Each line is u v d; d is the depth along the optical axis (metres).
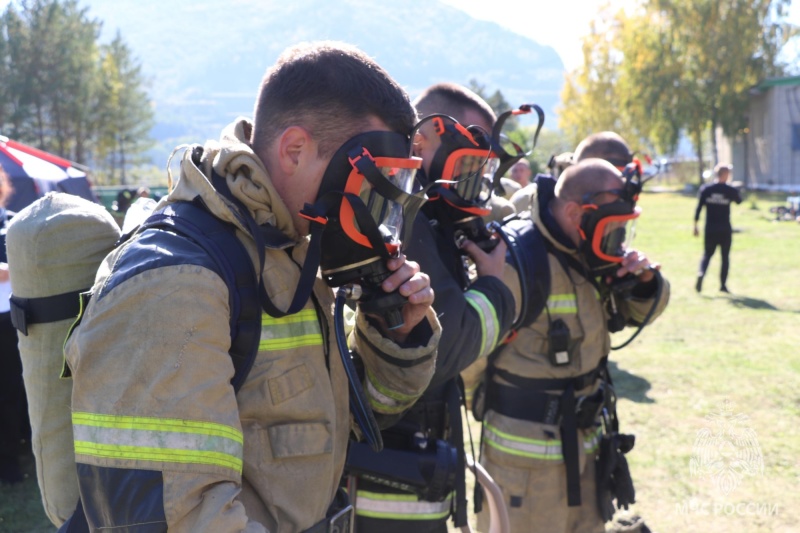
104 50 53.31
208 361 1.12
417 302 1.36
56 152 47.31
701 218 25.05
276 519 1.25
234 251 1.22
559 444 2.75
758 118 40.19
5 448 4.59
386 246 1.30
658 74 40.91
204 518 1.07
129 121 52.53
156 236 1.19
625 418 5.52
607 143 3.95
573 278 2.74
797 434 5.14
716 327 8.51
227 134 1.33
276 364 1.27
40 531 4.00
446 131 2.04
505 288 2.12
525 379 2.75
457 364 1.92
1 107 44.28
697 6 39.38
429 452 2.07
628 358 7.19
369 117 1.27
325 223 1.26
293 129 1.26
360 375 1.58
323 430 1.31
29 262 1.53
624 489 2.81
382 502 2.12
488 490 2.39
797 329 8.30
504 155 2.12
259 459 1.25
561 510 2.77
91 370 1.11
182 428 1.08
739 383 6.29
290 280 1.32
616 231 2.64
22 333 1.57
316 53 1.29
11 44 44.25
